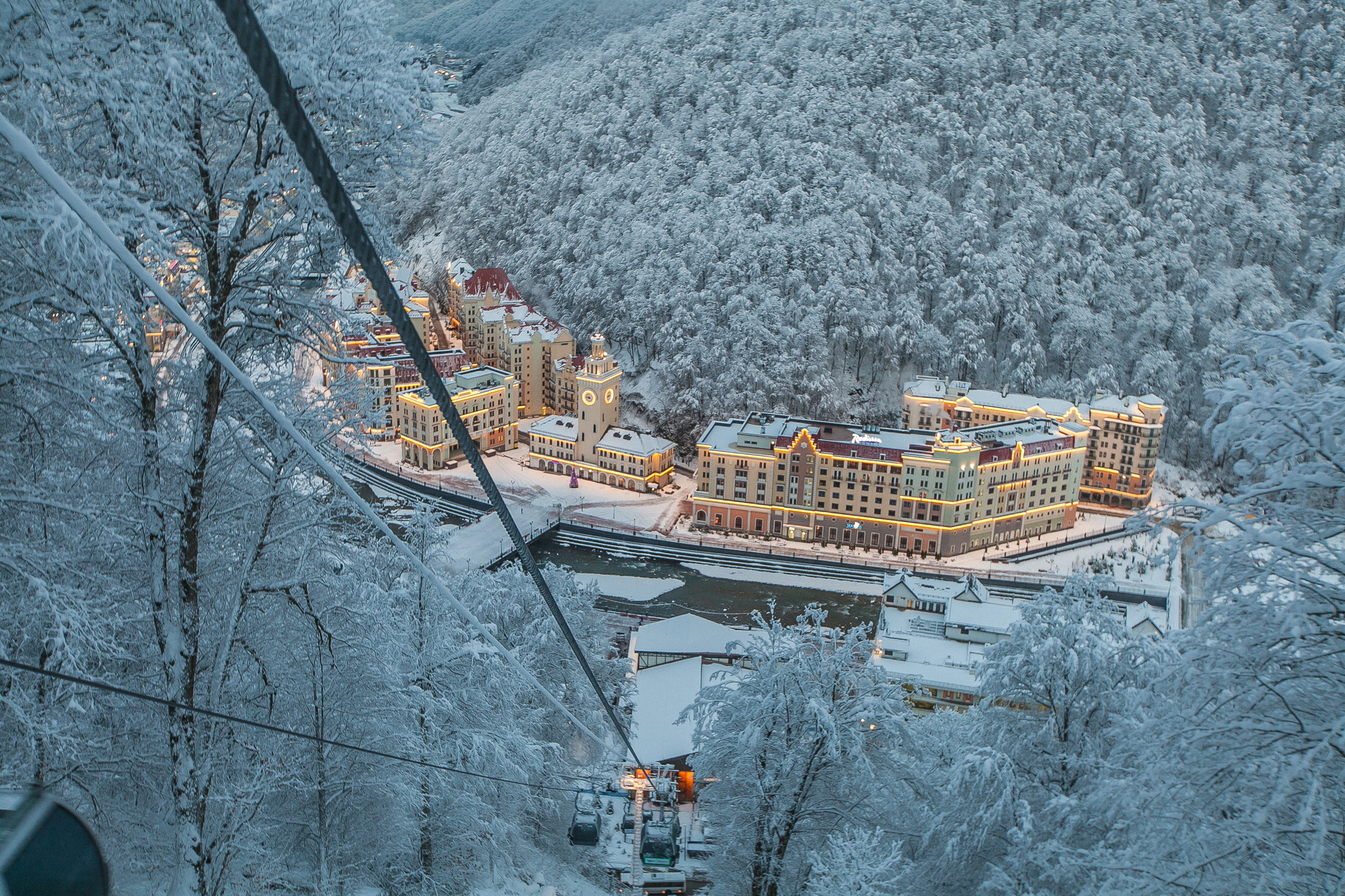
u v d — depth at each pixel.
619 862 50.31
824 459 113.50
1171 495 135.50
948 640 80.62
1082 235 166.75
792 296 155.38
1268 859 10.93
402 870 27.38
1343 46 189.62
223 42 13.10
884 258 160.88
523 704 43.84
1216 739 11.55
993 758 27.22
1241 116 181.75
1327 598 10.80
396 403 130.88
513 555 104.56
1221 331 151.62
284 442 15.52
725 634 73.75
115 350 14.62
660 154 189.00
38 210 11.14
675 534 115.94
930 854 31.14
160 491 15.27
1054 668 28.98
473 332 166.75
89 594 14.27
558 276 186.25
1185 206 166.62
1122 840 15.71
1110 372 149.00
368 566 21.45
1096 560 108.56
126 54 12.86
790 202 166.50
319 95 13.74
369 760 21.77
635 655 72.88
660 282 161.62
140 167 13.52
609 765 54.28
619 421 156.25
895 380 155.88
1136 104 181.12
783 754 33.66
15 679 14.09
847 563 108.94
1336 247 166.88
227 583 17.25
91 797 16.05
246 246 14.43
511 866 36.28
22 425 14.63
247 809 17.50
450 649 31.41
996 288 159.50
